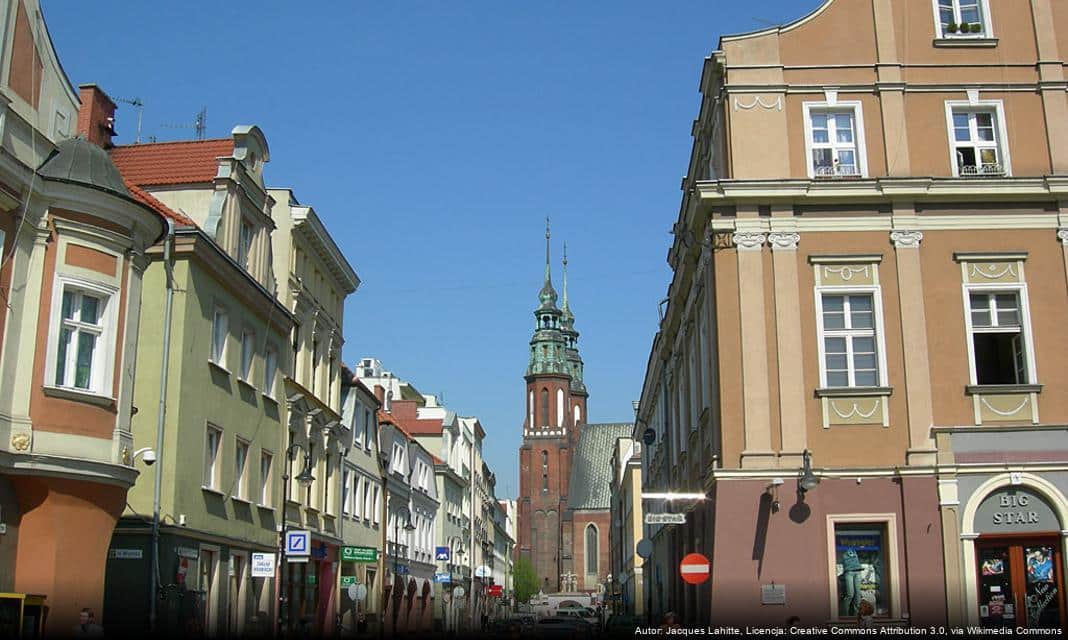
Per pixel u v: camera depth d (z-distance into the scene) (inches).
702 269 1078.4
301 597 1476.4
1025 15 1037.8
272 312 1334.9
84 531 806.5
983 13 1037.8
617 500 3683.6
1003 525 928.9
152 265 1068.5
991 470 928.9
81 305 833.5
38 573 776.3
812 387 955.3
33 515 784.9
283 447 1390.3
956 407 949.8
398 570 2197.3
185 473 1056.2
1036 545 927.0
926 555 917.2
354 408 1809.8
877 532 940.6
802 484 914.1
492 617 4153.5
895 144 1004.6
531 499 6496.1
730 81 1016.9
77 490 800.9
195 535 1069.1
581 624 1889.8
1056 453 938.1
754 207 985.5
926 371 954.1
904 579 916.6
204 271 1121.4
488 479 4173.2
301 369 1517.0
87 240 829.2
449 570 2839.6
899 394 952.3
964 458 937.5
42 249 805.2
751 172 995.3
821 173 1004.6
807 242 980.6
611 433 6525.6
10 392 769.6
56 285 807.7
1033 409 949.2
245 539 1230.9
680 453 1384.1
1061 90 1018.1
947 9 1039.6
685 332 1318.9
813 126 1018.1
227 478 1179.9
